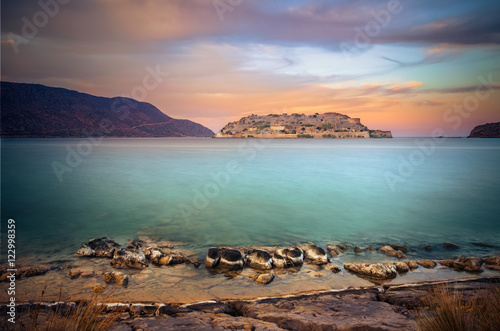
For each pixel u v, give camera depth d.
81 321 3.22
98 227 13.42
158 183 27.27
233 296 6.59
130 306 5.66
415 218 15.48
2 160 51.06
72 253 9.60
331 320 4.76
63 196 21.09
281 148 116.25
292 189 24.41
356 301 5.90
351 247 10.56
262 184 26.97
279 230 13.22
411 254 9.97
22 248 10.20
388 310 5.31
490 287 6.29
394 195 21.94
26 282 7.09
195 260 8.65
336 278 7.66
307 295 6.43
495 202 19.45
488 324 3.28
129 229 13.11
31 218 15.12
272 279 7.50
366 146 140.25
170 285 7.11
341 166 43.56
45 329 3.01
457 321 3.32
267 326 4.47
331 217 15.66
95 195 21.52
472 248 10.73
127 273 7.79
